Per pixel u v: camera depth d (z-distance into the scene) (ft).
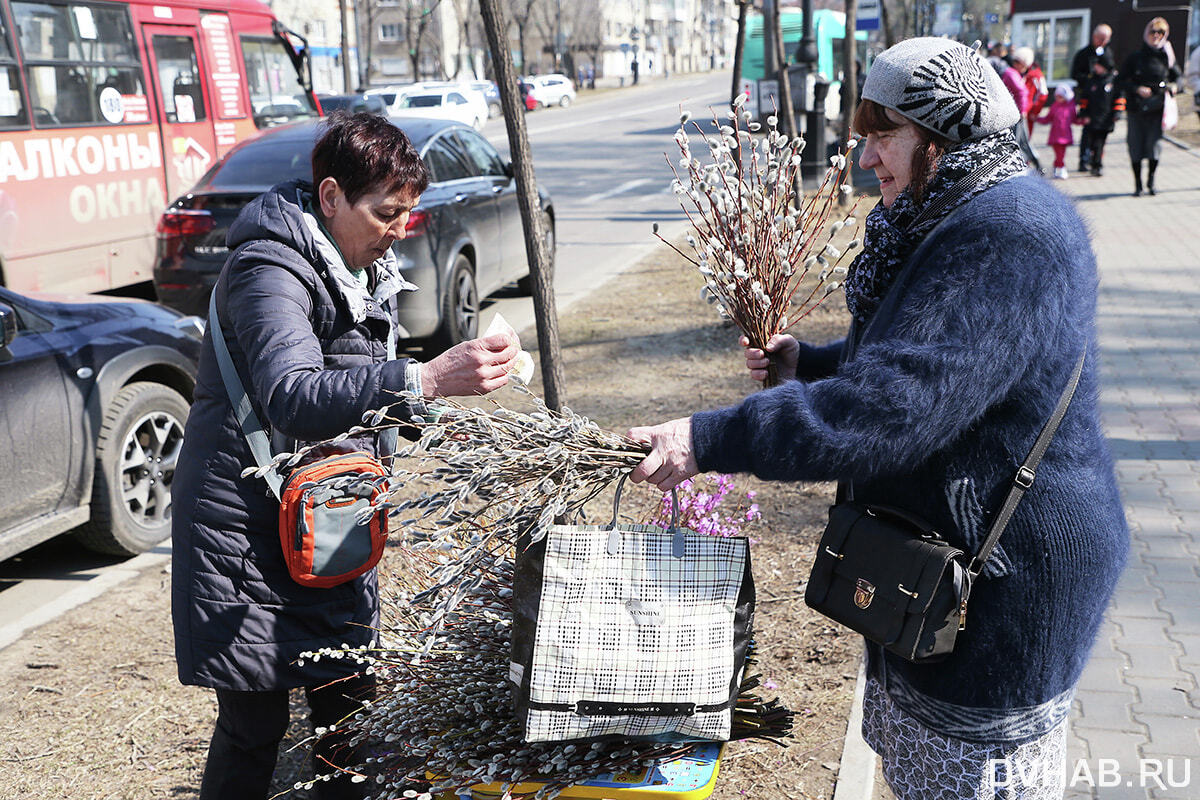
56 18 30.73
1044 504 5.95
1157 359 23.30
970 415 5.65
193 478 7.73
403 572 12.92
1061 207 5.93
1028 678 6.15
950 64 6.01
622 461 6.32
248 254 7.25
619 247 42.68
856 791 9.84
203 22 37.11
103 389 15.39
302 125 28.04
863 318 6.79
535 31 237.66
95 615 14.33
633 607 6.15
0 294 14.66
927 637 5.93
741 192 7.82
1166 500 16.21
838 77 92.07
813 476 5.89
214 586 7.70
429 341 25.89
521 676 6.27
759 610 13.39
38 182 30.09
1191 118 79.46
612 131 106.63
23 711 11.88
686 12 332.39
